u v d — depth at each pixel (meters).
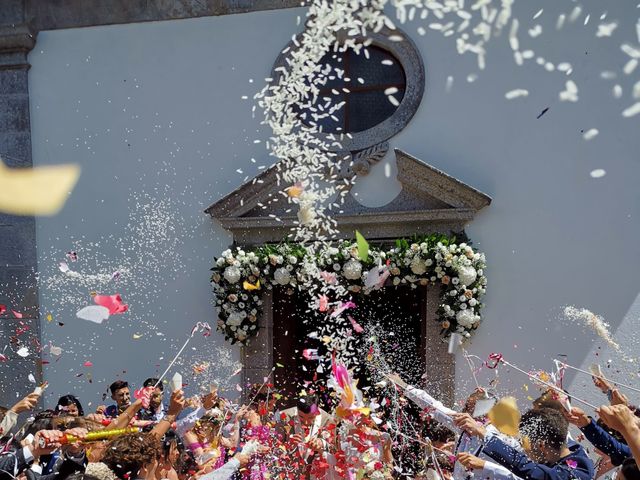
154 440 2.97
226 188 7.23
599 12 6.44
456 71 6.82
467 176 6.76
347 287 6.57
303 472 3.97
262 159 7.17
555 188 6.56
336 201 6.96
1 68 7.71
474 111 6.77
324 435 3.90
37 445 3.03
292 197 5.99
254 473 3.94
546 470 3.13
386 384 4.94
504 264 6.61
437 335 6.61
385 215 6.77
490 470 3.18
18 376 7.45
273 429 4.37
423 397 4.24
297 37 7.13
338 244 6.66
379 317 6.85
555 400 3.63
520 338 6.51
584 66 6.49
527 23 6.60
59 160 7.60
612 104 6.44
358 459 3.63
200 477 3.25
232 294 6.82
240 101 7.27
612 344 5.42
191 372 7.10
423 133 6.88
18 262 7.58
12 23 7.68
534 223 6.59
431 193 6.69
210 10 7.35
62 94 7.65
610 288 6.39
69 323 7.44
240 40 7.32
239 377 7.01
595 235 6.46
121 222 7.43
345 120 7.23
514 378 6.45
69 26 7.65
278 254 6.75
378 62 7.20
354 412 3.59
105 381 7.31
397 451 4.63
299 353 7.32
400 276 6.50
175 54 7.45
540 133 6.61
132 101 7.51
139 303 7.31
